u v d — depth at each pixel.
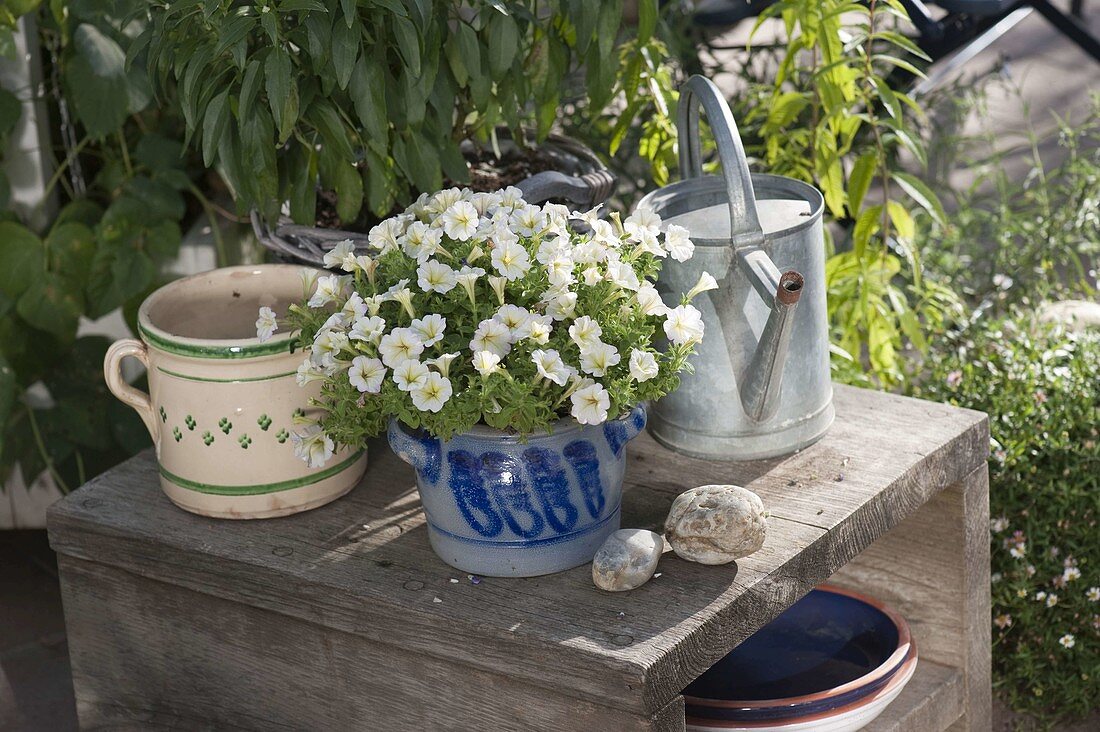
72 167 2.49
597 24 1.65
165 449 1.42
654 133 2.08
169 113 2.39
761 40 3.94
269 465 1.39
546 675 1.19
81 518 1.44
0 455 2.29
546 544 1.27
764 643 1.64
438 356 1.20
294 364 1.36
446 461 1.24
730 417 1.46
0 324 2.28
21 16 2.14
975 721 1.68
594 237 1.28
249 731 1.45
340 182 1.58
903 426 1.55
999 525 1.99
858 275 2.16
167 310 1.50
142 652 1.49
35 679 2.21
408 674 1.30
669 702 1.17
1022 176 4.00
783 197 1.51
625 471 1.44
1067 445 2.00
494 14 1.57
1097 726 2.06
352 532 1.39
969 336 2.31
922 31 2.67
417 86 1.53
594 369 1.17
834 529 1.34
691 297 1.32
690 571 1.28
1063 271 3.11
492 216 1.30
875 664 1.58
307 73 1.53
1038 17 5.60
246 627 1.40
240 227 2.54
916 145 1.97
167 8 1.44
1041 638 2.02
